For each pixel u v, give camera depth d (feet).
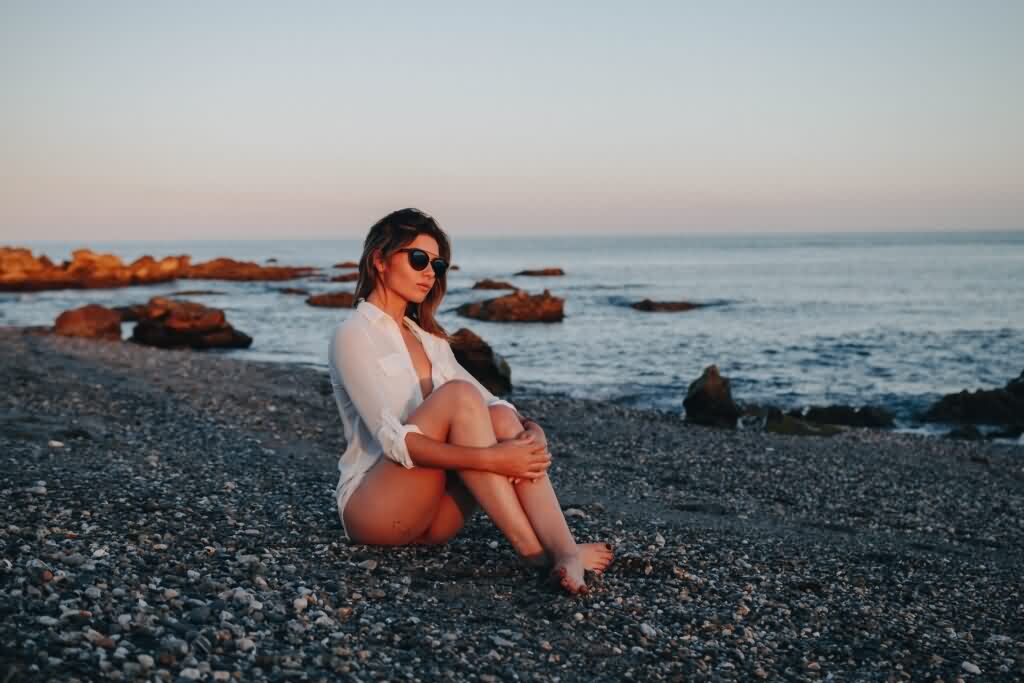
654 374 69.10
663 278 252.21
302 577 12.03
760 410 44.47
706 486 26.20
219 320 84.89
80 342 66.90
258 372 52.54
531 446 12.25
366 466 13.26
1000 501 27.35
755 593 14.19
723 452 33.09
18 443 20.13
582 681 10.01
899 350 85.30
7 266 190.39
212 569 11.73
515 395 54.29
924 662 11.82
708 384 43.24
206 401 35.09
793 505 24.58
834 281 225.15
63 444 20.83
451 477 13.14
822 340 94.07
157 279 226.38
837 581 15.69
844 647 12.16
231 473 19.48
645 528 18.06
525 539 12.51
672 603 13.10
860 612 13.80
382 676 9.16
